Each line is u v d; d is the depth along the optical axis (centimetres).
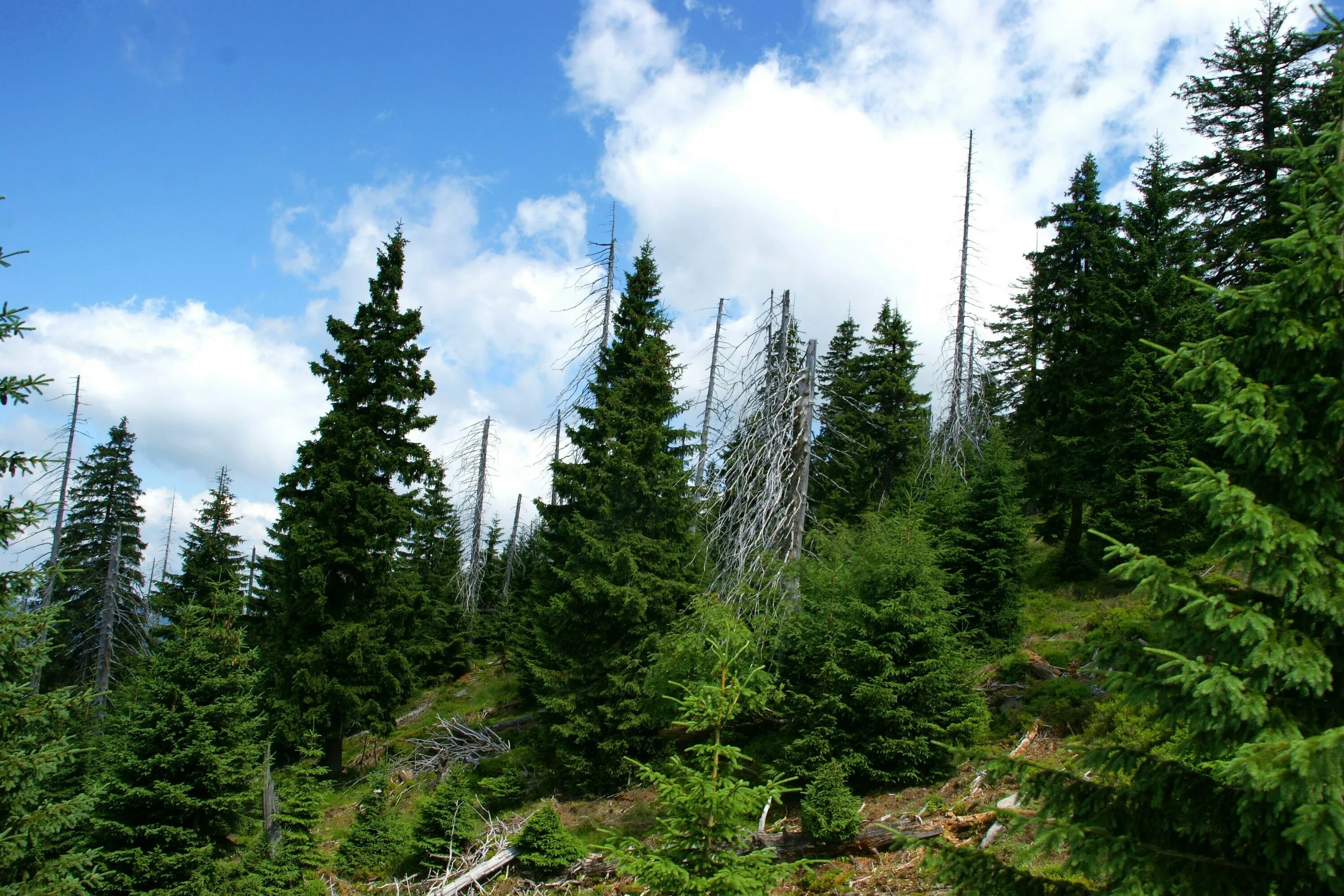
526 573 4197
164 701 1206
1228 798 503
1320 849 381
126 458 3509
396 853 1647
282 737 2219
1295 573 474
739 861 692
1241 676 491
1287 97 1961
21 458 820
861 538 1802
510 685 3136
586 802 1848
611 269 2691
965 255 2620
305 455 2530
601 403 2522
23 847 806
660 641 1805
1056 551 2661
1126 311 2381
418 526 2600
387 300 2623
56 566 860
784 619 1664
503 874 1479
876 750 1431
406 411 2630
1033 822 589
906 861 1112
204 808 1156
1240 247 1873
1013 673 1742
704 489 2097
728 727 1834
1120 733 1138
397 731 2955
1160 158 2517
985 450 2345
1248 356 554
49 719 855
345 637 2327
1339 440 499
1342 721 473
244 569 3516
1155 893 487
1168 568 515
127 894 1088
